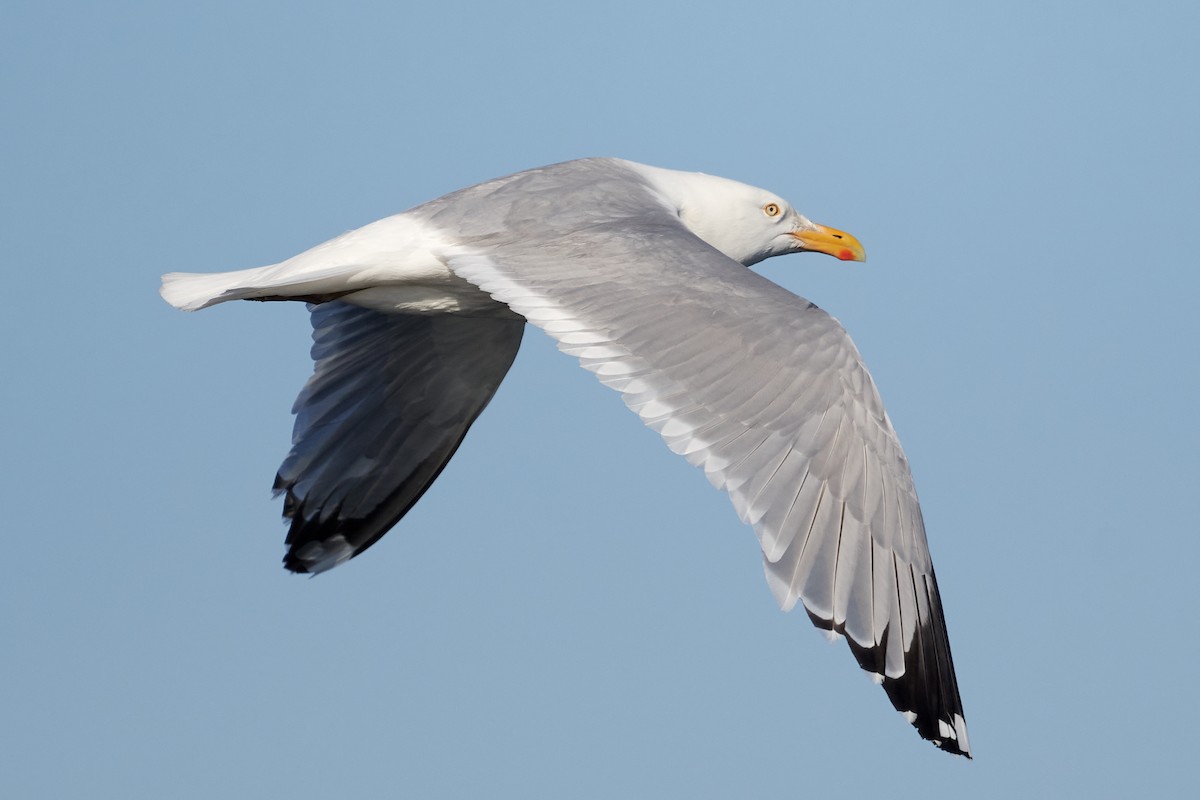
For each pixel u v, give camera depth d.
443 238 11.25
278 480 13.76
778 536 8.95
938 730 8.95
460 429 13.84
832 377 9.39
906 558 9.17
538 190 11.62
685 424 9.31
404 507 13.94
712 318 9.70
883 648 8.93
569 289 10.22
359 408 13.78
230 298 11.06
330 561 13.79
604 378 9.59
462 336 13.28
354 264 11.20
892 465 9.30
